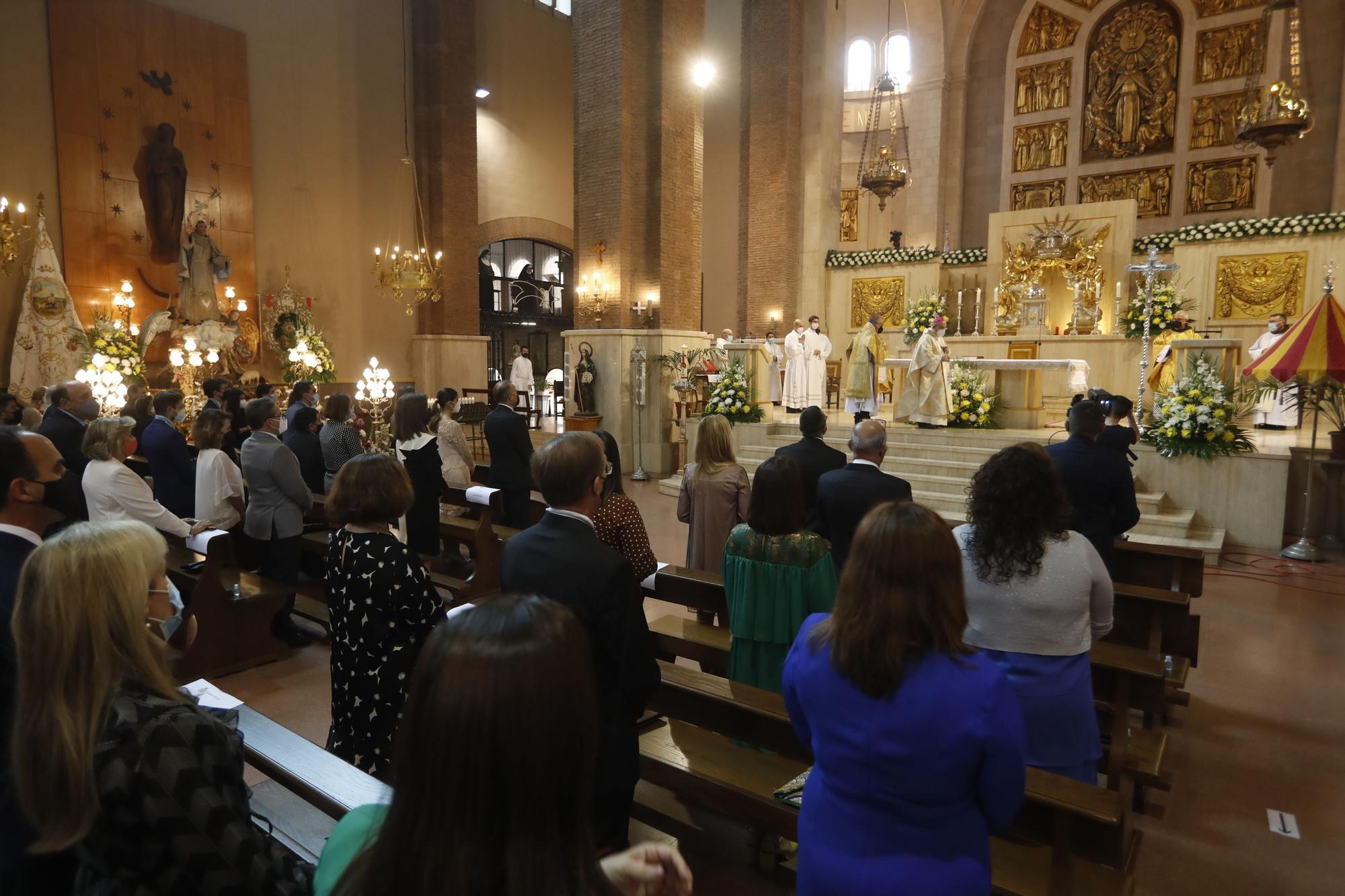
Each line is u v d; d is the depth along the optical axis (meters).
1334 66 18.30
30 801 1.41
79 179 13.58
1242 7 19.22
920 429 12.27
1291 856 3.58
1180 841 3.68
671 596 4.67
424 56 18.81
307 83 17.03
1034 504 2.66
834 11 18.61
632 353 14.25
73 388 6.97
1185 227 15.70
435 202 18.97
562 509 2.56
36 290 12.60
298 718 4.78
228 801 1.47
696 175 15.28
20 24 12.91
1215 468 9.27
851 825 1.77
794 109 18.20
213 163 15.38
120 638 1.46
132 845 1.40
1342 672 5.69
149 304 14.46
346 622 2.96
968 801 1.73
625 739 2.48
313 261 17.30
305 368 14.90
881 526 1.77
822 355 15.80
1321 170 18.56
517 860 0.91
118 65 14.02
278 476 5.75
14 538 2.38
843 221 25.17
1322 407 9.03
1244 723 4.91
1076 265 16.64
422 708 0.96
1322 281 14.26
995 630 2.73
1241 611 7.00
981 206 22.80
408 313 19.16
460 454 7.51
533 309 23.06
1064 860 2.46
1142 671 3.54
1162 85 20.33
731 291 23.31
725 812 3.14
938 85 22.48
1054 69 21.59
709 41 23.34
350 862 1.03
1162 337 14.36
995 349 16.42
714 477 4.80
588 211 14.61
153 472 6.03
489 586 6.23
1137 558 5.46
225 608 5.41
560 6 22.52
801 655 1.93
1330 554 8.68
